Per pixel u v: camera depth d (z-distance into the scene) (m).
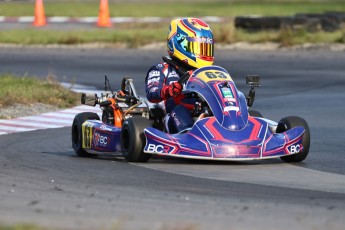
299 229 19.34
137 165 31.83
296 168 31.48
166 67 34.47
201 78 32.69
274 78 68.69
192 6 163.50
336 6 155.50
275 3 169.38
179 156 30.84
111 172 30.00
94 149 35.25
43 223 19.33
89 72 73.00
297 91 61.50
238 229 19.03
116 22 126.88
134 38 97.38
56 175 29.28
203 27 34.41
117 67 76.44
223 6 161.62
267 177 29.05
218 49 91.44
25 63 79.62
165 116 33.91
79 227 18.83
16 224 18.72
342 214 22.02
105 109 36.62
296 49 89.69
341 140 40.41
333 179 29.06
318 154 35.59
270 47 91.81
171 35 34.56
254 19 99.56
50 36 100.25
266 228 19.34
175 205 22.95
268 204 23.41
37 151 37.31
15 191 25.36
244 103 32.31
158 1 185.00
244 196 24.92
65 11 153.00
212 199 24.17
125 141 32.91
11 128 45.66
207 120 31.38
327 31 97.88
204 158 30.58
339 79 67.62
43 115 50.75
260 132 31.41
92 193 25.00
